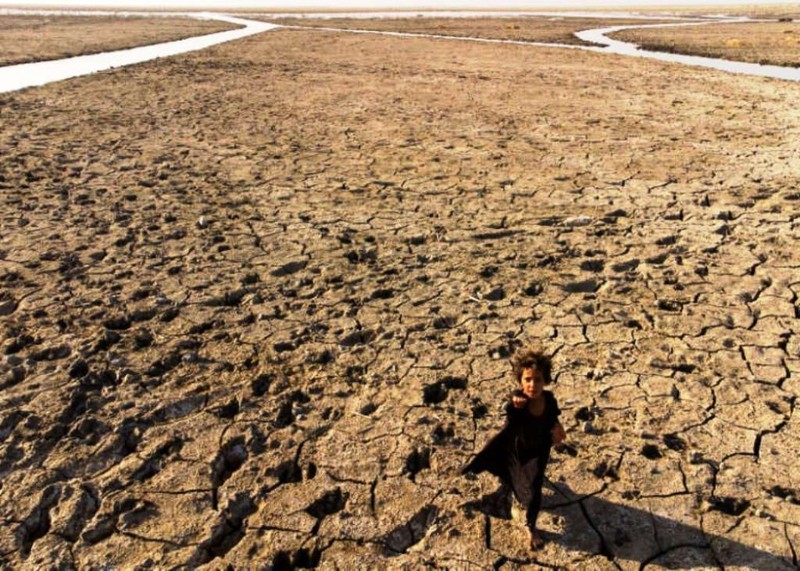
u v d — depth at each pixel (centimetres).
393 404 466
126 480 395
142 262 716
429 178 1044
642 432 426
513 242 775
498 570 329
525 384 313
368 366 518
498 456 342
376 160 1159
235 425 444
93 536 355
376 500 378
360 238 794
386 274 690
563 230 809
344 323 587
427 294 643
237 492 385
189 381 496
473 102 1783
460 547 344
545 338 557
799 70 2566
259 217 864
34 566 336
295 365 519
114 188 987
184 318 594
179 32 5241
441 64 2784
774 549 337
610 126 1436
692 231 794
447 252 748
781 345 535
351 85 2130
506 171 1080
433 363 519
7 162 1115
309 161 1155
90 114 1576
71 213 870
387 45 3931
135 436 434
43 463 407
